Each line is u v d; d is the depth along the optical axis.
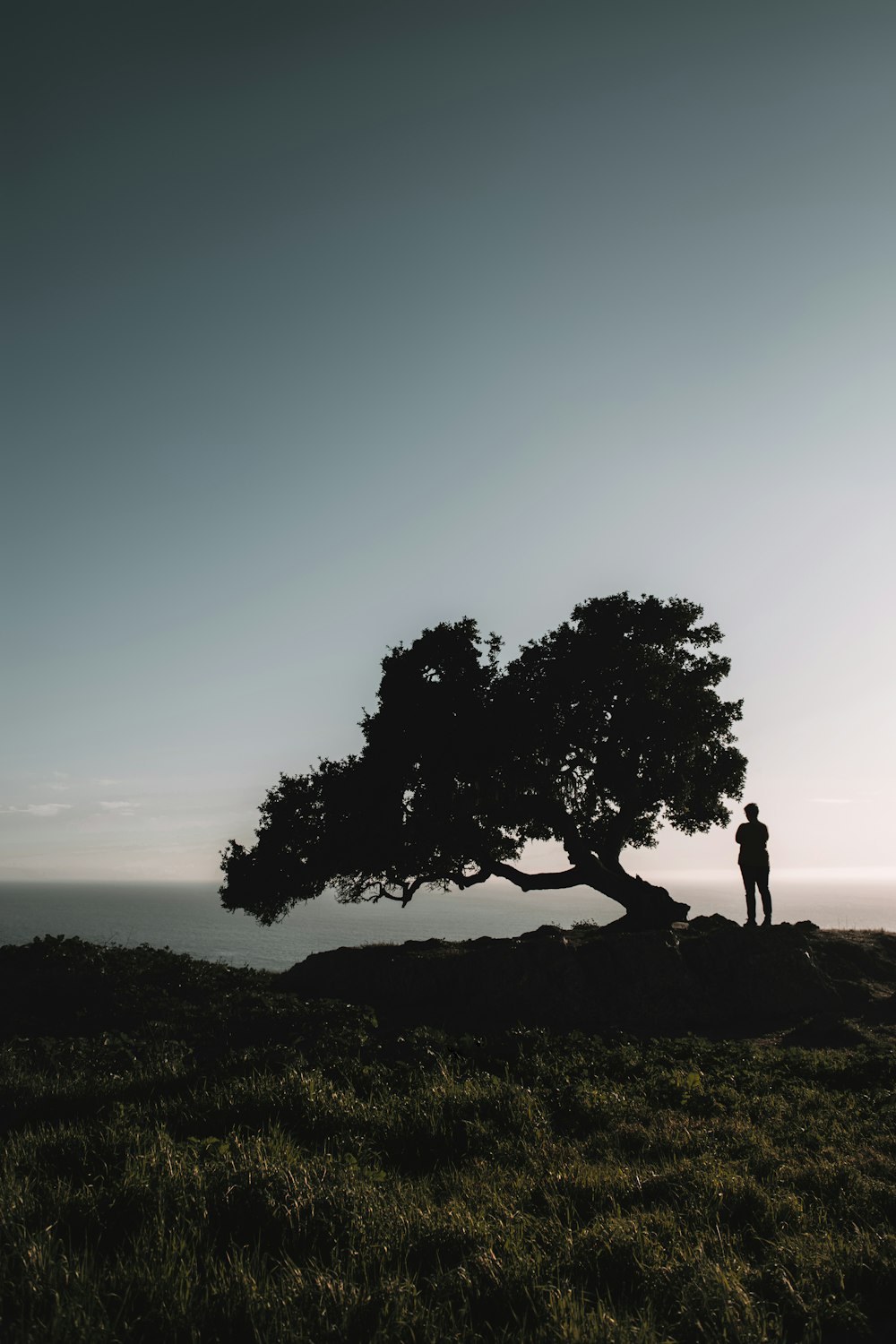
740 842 28.00
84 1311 5.12
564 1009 22.89
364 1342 5.11
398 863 29.41
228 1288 5.49
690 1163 8.92
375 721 30.75
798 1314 5.79
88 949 25.47
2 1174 7.39
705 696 31.30
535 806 29.78
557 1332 5.16
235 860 31.02
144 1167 7.35
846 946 26.45
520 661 31.38
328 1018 19.62
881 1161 9.38
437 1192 7.99
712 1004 23.25
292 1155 7.99
